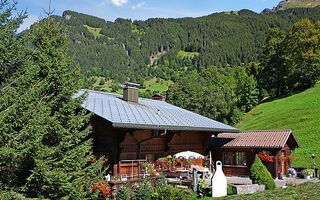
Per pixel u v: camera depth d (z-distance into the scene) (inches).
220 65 7381.9
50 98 402.3
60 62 410.0
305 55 2149.4
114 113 534.6
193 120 705.0
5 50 337.1
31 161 355.6
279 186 619.2
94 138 569.9
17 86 345.7
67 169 376.8
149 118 583.5
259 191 528.1
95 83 7130.9
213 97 2341.3
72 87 419.5
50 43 416.2
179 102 2490.2
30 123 325.1
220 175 544.4
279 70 2433.6
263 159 764.0
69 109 400.2
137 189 504.1
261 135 844.0
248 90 2341.3
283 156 805.2
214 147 891.4
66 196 356.8
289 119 1599.4
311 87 2166.6
